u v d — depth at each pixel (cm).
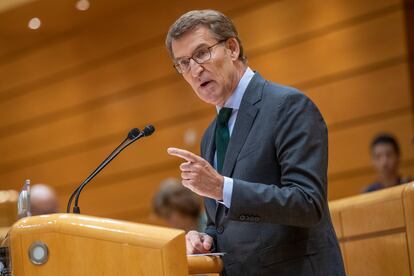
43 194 1328
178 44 619
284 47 1755
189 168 538
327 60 1689
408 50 1592
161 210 1265
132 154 2011
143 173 1989
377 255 743
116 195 2033
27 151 2214
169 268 506
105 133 2064
